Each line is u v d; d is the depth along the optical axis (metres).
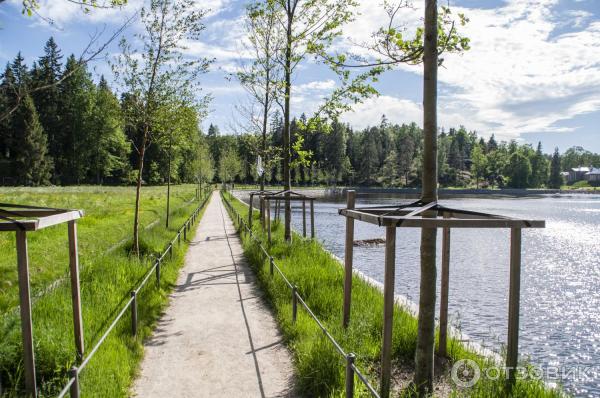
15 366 5.73
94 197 37.97
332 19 15.40
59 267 12.09
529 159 142.38
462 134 173.88
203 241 19.86
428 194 6.18
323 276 10.78
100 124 70.19
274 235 18.70
